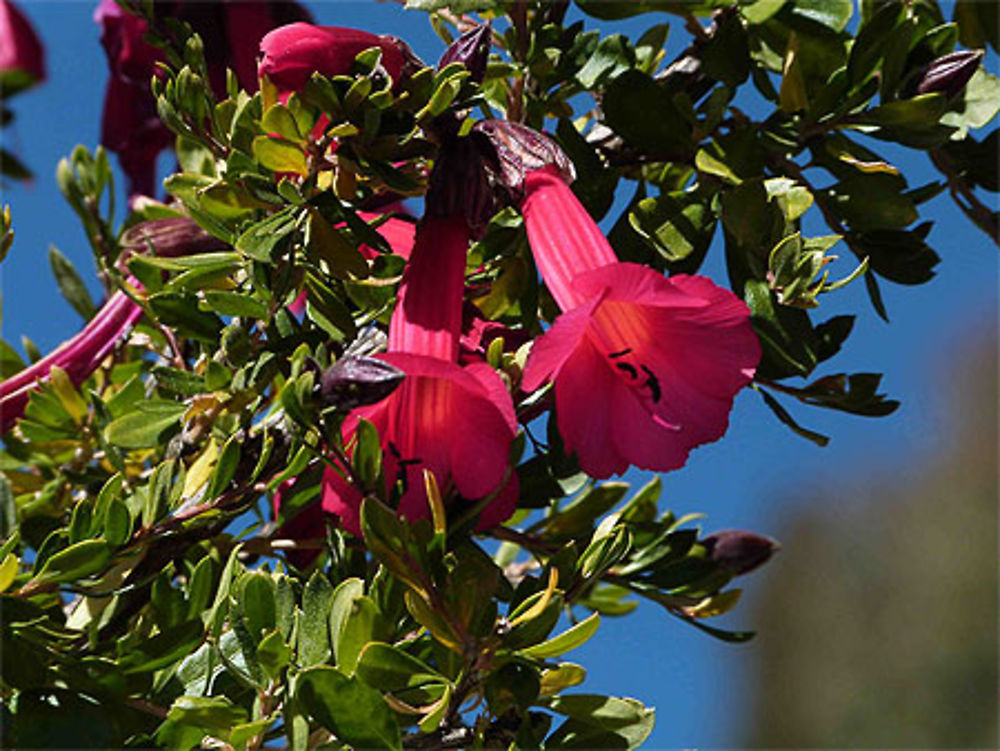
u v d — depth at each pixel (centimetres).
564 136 254
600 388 219
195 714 189
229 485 215
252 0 288
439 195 215
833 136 265
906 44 258
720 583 274
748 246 243
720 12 268
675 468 216
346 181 222
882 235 269
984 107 272
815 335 243
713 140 256
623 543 214
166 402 237
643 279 201
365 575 220
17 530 196
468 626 190
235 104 227
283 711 187
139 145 323
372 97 206
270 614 193
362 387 182
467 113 220
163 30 283
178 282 228
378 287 226
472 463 202
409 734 196
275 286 219
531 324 248
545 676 205
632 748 201
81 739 185
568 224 218
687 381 220
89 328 275
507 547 318
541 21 258
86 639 211
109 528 196
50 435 273
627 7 261
